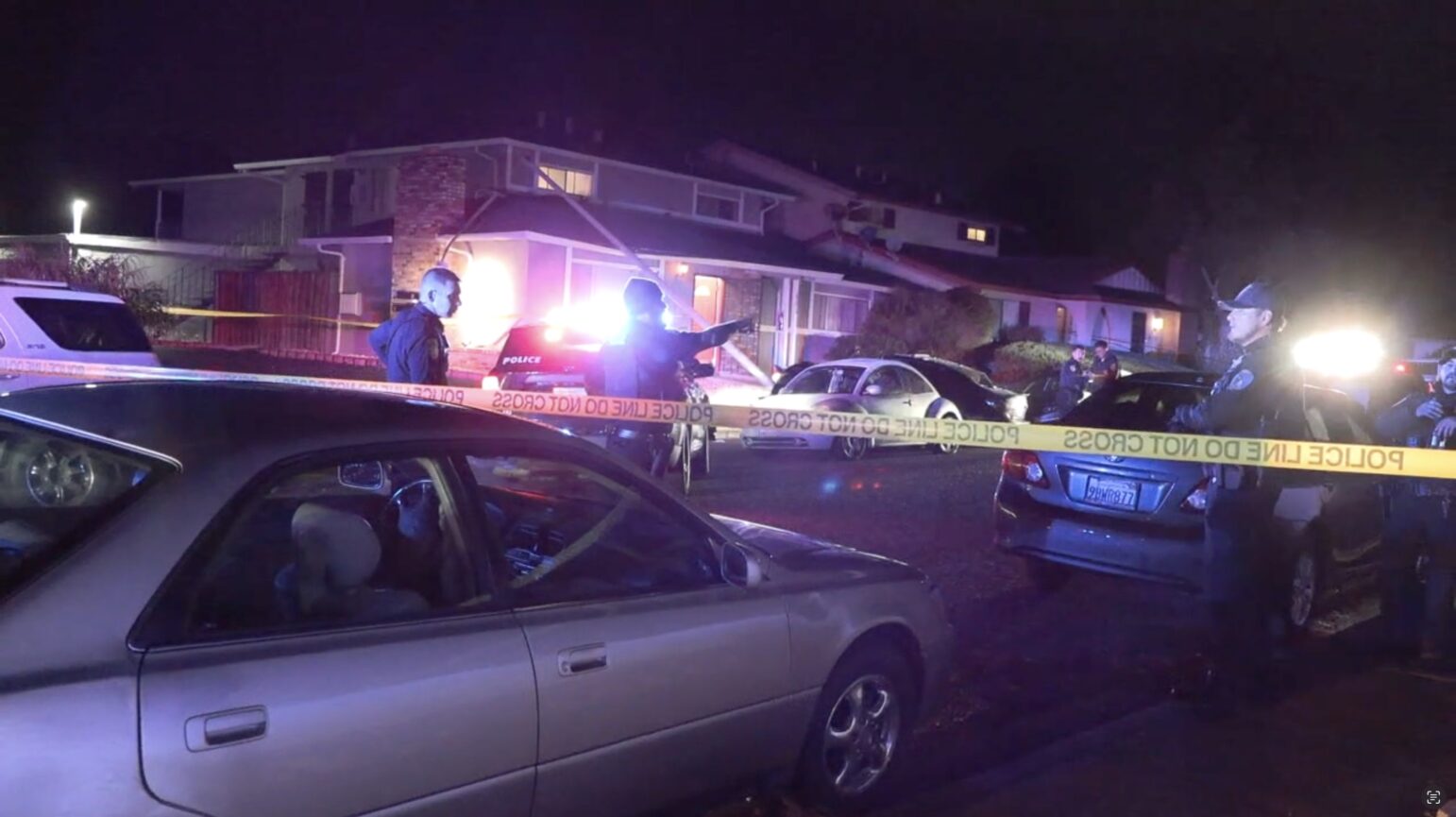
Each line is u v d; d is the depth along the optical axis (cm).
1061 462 738
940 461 1562
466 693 315
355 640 301
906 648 471
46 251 2872
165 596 271
